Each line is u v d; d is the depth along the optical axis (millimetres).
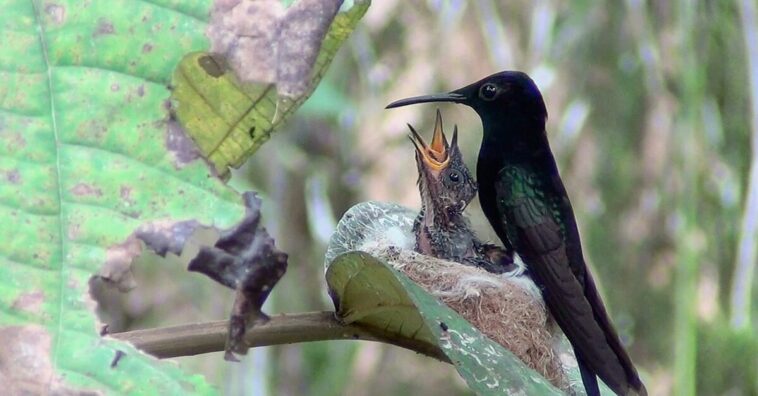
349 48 12469
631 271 12461
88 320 3070
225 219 3289
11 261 3088
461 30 11625
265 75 3537
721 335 11539
